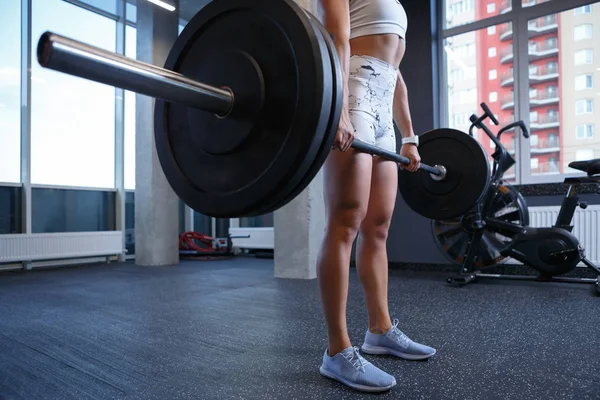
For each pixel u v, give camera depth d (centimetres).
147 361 136
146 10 443
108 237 473
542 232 271
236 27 67
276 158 61
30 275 370
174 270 392
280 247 332
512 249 281
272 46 63
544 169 346
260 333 167
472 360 130
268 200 64
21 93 425
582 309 204
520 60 352
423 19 377
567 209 273
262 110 63
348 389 110
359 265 135
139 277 344
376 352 134
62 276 358
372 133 119
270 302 230
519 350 140
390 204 130
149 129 437
